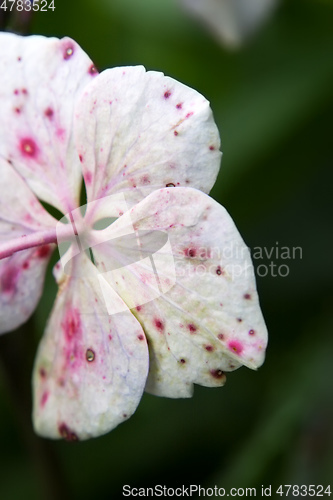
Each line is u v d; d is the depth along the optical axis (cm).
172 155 11
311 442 15
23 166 12
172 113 11
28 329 14
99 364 12
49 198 12
